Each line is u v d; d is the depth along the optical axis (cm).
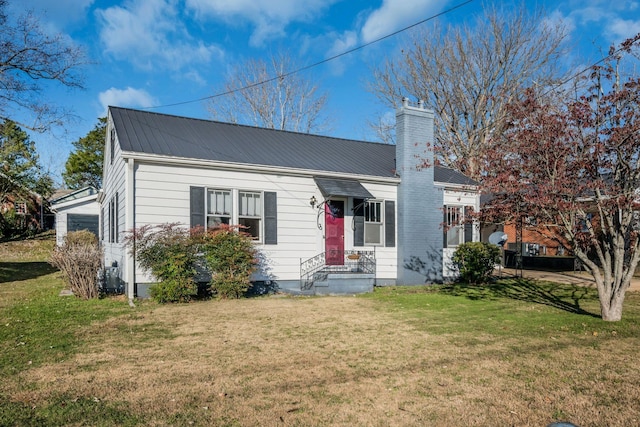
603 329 683
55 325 712
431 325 727
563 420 354
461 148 2552
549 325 720
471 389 423
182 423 344
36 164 3081
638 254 746
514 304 954
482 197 1834
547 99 927
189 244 993
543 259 1938
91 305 917
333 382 443
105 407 373
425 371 478
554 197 718
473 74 2566
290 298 1064
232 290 1029
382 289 1259
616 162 725
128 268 995
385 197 1363
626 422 350
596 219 864
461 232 1527
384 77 2870
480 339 626
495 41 2491
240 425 343
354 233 1299
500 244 1689
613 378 454
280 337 639
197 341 612
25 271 1838
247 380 447
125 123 1202
